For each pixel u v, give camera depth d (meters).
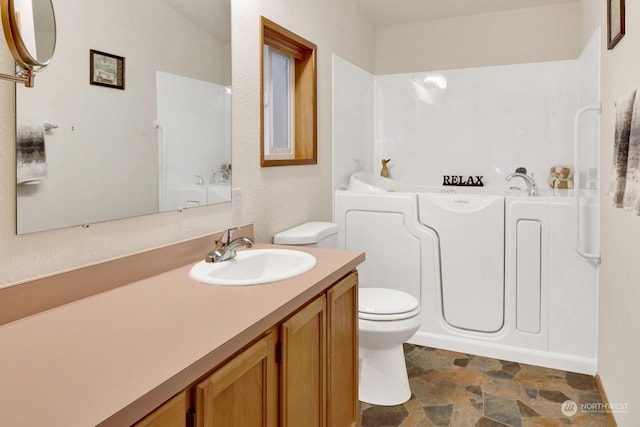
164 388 0.76
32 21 1.02
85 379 0.77
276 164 2.34
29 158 1.15
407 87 3.87
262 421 1.12
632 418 1.71
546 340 2.65
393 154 3.95
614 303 2.02
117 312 1.12
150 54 1.51
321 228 2.48
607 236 2.18
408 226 2.94
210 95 1.82
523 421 2.07
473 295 2.81
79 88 1.27
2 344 0.92
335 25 3.07
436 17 3.71
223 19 1.89
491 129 3.64
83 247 1.30
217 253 1.63
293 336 1.25
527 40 3.51
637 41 1.60
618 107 1.74
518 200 2.68
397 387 2.25
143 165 1.50
